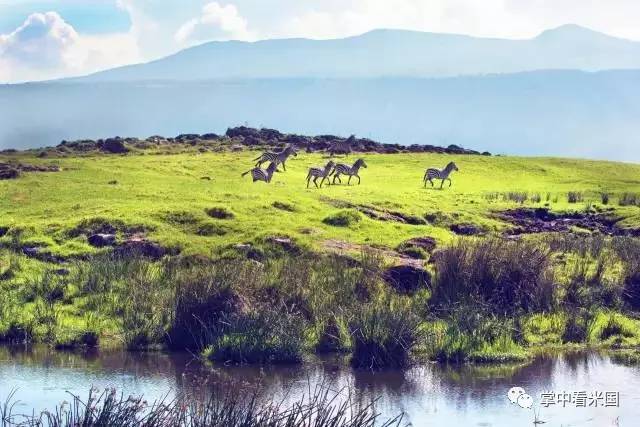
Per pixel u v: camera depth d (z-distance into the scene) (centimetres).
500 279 2672
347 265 2866
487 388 2055
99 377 2084
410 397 1978
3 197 3759
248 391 1958
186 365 2184
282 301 2389
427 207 4125
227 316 2308
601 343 2452
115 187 4016
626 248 3269
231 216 3450
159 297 2502
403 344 2228
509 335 2389
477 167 5781
